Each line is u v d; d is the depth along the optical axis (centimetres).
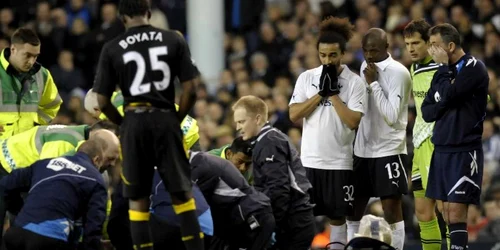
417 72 3544
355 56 5875
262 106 3366
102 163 3244
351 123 3400
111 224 3253
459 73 3281
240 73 6178
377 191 3566
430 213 3597
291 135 5375
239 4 7106
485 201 5019
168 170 2831
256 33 6756
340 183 3466
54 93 3809
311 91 3481
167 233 3120
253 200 3253
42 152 3359
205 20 6738
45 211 3088
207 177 3238
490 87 5612
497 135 5462
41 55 6712
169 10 7356
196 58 6762
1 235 3238
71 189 3111
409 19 6322
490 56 6050
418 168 3594
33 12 7062
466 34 6159
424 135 3525
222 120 5878
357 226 3622
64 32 6775
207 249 3359
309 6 6750
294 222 3347
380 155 3547
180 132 2850
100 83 2847
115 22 6650
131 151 2823
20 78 3669
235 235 3300
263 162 3297
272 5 6938
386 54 3553
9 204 3231
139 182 2844
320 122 3462
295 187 3338
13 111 3662
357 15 6619
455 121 3325
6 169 3388
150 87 2808
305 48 6244
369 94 3544
